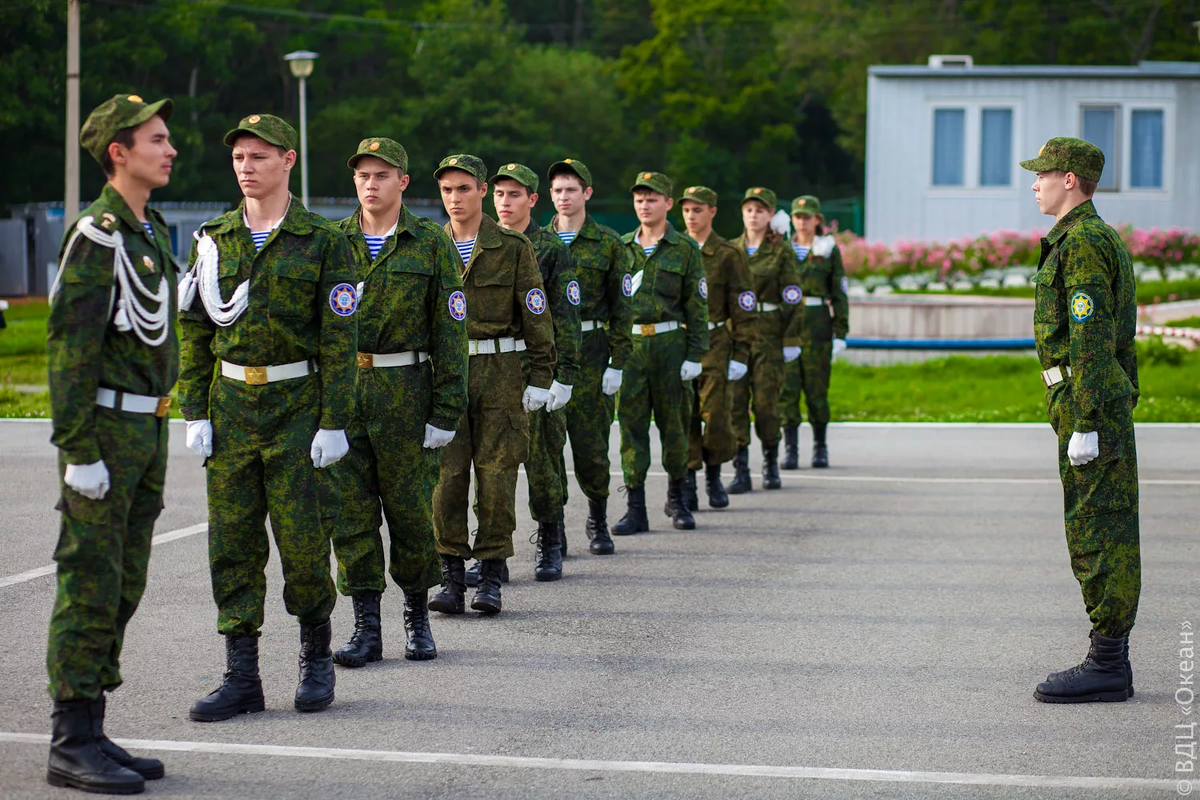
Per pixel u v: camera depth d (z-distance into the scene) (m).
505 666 6.47
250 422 5.58
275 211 5.66
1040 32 62.72
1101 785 4.89
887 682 6.20
